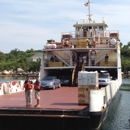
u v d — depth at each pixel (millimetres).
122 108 24391
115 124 17797
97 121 14562
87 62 33969
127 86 49625
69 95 22500
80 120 14625
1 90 23625
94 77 16641
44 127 15016
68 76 33531
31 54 175875
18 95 23000
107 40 35094
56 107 15734
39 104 17047
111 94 21156
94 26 37094
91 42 32688
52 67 32594
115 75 35719
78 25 37250
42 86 27734
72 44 34438
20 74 117438
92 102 14242
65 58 33656
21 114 14930
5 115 14891
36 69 117625
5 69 129375
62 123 14742
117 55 31828
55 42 34812
